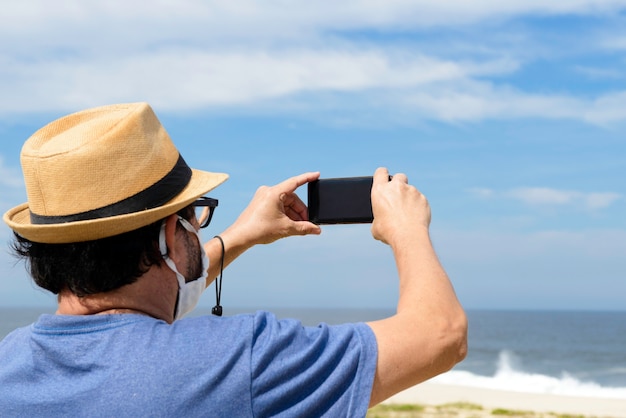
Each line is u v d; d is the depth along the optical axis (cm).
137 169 166
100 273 162
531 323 18525
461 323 163
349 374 156
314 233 218
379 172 200
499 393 3334
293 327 161
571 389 4438
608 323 18800
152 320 163
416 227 177
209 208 193
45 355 161
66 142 166
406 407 2455
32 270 170
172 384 151
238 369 152
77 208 163
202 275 184
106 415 150
